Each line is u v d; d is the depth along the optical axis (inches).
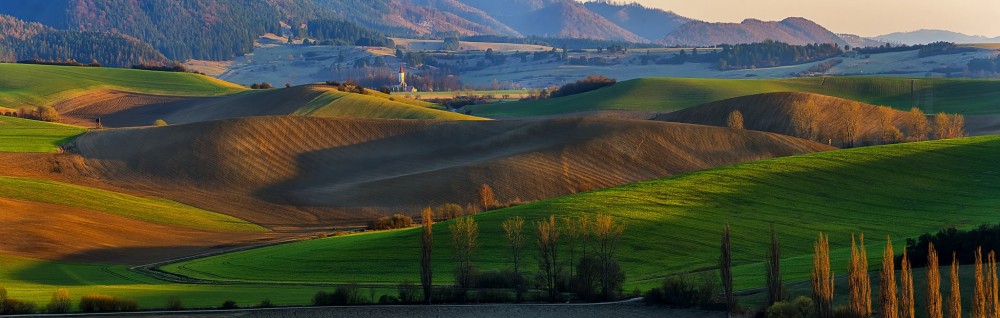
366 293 4658.0
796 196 6791.3
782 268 4854.8
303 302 4367.6
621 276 4626.0
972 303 2800.2
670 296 4313.5
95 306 4042.8
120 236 7042.3
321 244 6156.5
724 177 7278.5
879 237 5767.7
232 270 5502.0
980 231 4276.6
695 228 5905.5
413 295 4483.3
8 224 6865.2
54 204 7819.9
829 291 3467.0
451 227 5108.3
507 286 4798.2
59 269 5620.1
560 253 5378.9
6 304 3951.8
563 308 4313.5
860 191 6943.9
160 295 4554.6
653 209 6323.8
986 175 7327.8
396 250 5639.8
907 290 3036.4
